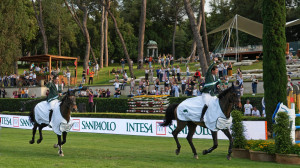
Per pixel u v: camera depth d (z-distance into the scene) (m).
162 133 16.38
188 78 28.09
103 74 43.69
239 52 41.12
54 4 51.88
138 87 31.86
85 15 46.09
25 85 37.81
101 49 52.28
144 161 9.48
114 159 9.82
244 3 56.56
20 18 37.78
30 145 13.66
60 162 9.19
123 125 17.70
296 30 54.09
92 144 13.97
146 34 73.38
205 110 9.86
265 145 9.80
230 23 36.31
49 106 11.62
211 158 10.17
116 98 26.94
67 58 38.53
